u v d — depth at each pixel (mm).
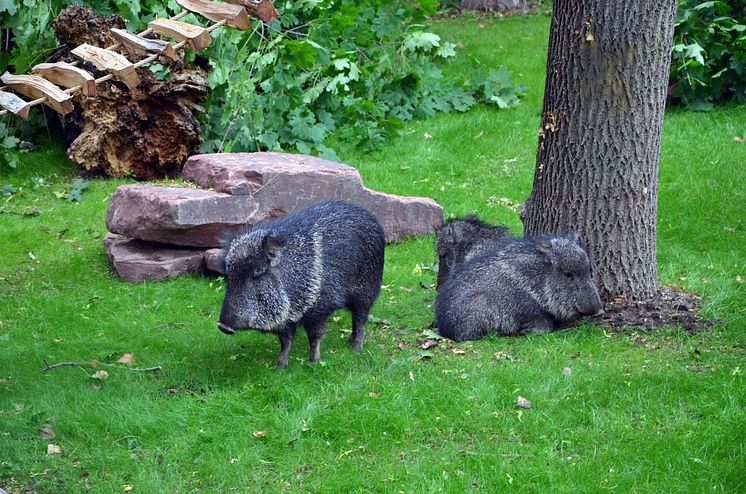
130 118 10000
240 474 7223
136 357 7988
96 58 7363
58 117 10672
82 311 8453
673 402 7523
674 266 8797
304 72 10672
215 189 8930
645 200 8297
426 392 7613
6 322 8336
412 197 9414
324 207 8023
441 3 16438
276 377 7746
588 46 8180
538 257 8211
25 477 7211
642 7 8117
